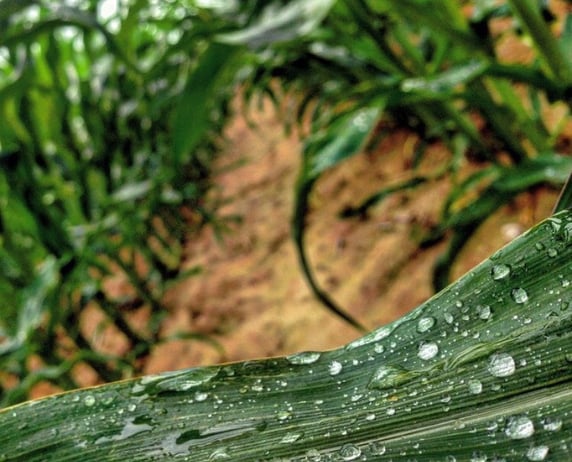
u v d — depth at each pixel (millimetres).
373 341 170
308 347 622
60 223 651
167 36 897
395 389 161
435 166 806
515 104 468
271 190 1256
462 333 163
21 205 617
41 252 717
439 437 152
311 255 825
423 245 466
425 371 161
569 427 146
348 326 606
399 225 722
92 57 873
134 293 1023
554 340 156
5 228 606
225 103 1219
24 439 165
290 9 302
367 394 162
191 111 317
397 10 385
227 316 815
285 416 163
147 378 175
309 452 156
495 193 406
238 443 160
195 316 861
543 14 444
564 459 143
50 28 418
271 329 709
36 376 510
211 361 714
